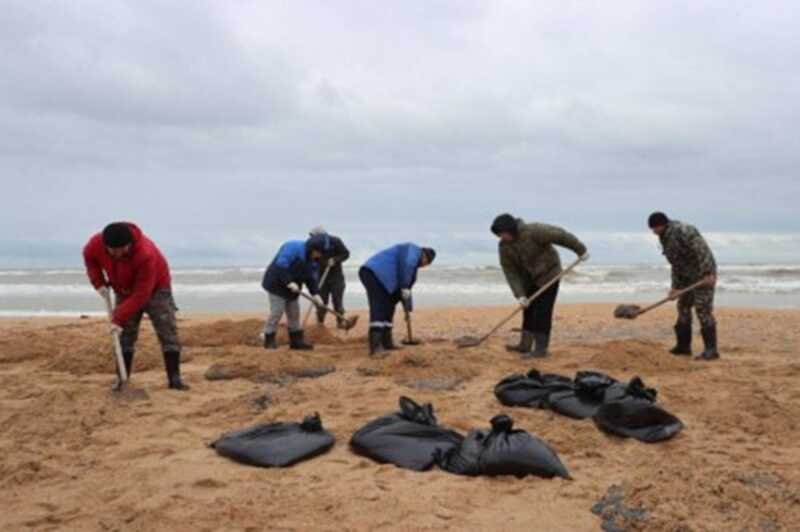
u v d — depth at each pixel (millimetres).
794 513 4090
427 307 18906
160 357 9055
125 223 6613
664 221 9125
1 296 25609
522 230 9125
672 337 11742
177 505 4309
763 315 15031
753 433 5789
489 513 4191
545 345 9195
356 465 4988
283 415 6297
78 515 4184
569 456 5266
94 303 22578
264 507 4254
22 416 6098
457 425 5969
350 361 9047
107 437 5629
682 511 4082
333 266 11961
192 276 36188
